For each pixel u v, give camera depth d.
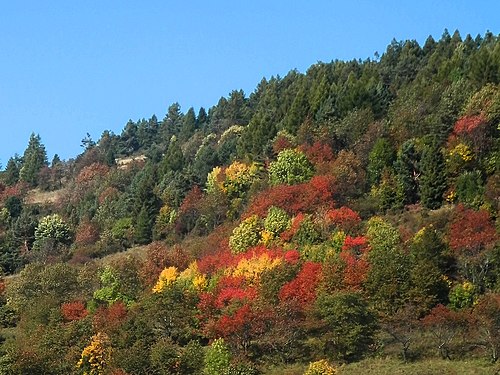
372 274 75.56
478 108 102.69
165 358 69.69
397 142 107.88
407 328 68.75
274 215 94.69
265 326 72.62
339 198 99.75
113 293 94.12
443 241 80.88
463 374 61.06
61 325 84.25
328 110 123.88
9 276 123.88
